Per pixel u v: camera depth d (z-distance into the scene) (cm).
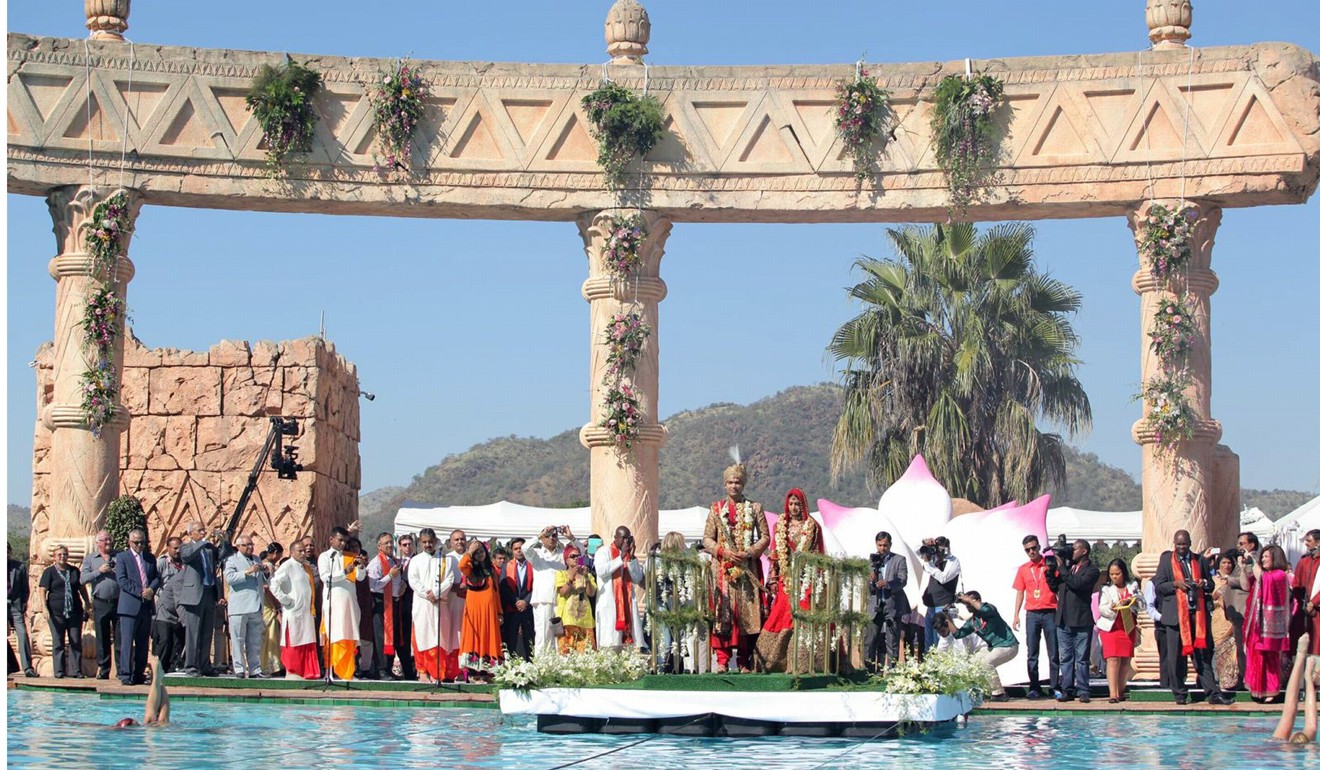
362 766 1123
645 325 2031
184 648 1836
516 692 1385
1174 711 1595
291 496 2353
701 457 10750
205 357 2391
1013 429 3462
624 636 1723
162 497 2366
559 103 2056
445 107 2056
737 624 1449
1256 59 1964
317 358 2389
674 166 2042
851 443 3534
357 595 1820
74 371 1962
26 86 1992
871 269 3634
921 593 1809
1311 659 1346
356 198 2033
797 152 2044
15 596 1883
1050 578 1681
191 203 2052
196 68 2030
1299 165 1933
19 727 1373
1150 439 1977
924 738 1342
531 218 2089
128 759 1148
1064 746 1286
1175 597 1650
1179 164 1977
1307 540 1694
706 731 1360
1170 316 1956
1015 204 2017
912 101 2048
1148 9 2044
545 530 1839
